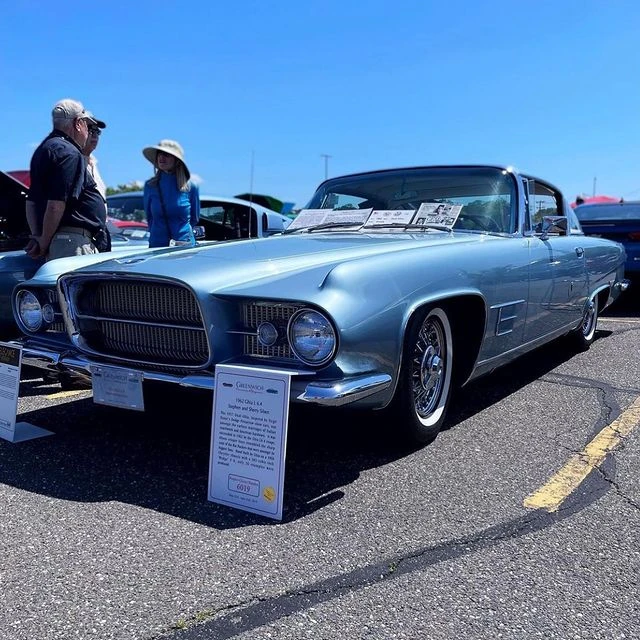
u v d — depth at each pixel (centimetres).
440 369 334
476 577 214
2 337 469
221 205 765
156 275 278
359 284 262
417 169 451
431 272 301
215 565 221
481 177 430
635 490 282
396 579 213
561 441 343
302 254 306
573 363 535
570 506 266
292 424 360
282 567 220
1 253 477
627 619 193
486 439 345
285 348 262
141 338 299
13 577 214
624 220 838
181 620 191
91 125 496
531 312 406
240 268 285
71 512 260
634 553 230
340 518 255
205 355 278
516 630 188
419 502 269
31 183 450
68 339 335
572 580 213
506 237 400
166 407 348
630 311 870
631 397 429
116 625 189
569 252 472
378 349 264
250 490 258
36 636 184
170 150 521
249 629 188
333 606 198
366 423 315
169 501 270
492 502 269
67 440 344
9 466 308
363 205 442
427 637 184
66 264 359
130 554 228
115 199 750
